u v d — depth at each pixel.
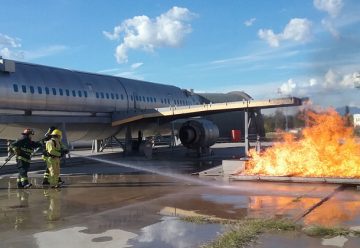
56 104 24.98
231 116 57.38
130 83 33.53
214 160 25.59
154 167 21.00
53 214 9.64
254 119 24.20
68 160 24.03
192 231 7.69
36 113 23.73
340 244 6.61
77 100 26.62
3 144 39.38
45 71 25.17
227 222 8.30
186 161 24.92
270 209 9.53
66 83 26.09
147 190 13.02
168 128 35.34
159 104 36.53
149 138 36.00
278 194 11.61
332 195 11.35
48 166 14.50
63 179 16.22
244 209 9.62
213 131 28.83
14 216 9.47
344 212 9.07
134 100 32.81
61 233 7.86
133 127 31.72
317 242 6.72
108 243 7.13
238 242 6.76
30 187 14.20
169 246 6.81
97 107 28.55
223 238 7.04
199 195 11.73
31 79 23.52
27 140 14.39
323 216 8.70
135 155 29.61
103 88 29.52
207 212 9.41
